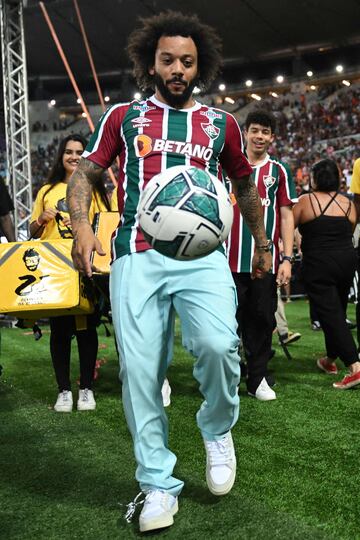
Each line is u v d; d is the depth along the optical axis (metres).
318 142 28.27
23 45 8.57
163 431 1.98
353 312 8.49
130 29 27.94
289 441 2.79
